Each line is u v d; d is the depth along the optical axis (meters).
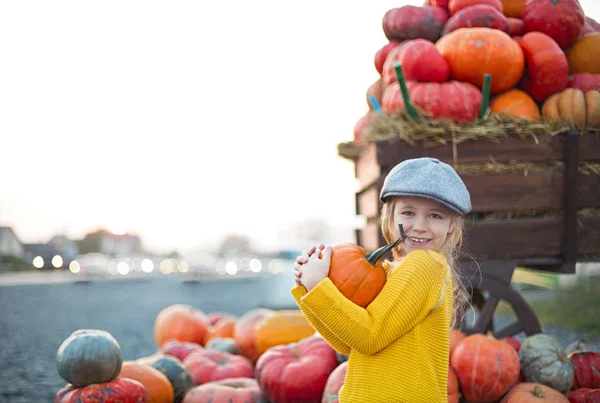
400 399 2.11
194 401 3.77
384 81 4.59
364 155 4.30
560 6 4.33
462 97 3.95
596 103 3.95
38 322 10.48
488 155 3.73
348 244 2.41
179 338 5.59
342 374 3.54
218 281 24.83
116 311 12.55
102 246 71.50
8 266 41.69
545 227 3.77
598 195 3.80
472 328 3.94
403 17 4.61
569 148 3.74
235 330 5.16
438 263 2.23
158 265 40.75
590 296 10.45
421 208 2.30
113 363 3.44
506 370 3.51
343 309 2.14
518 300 3.91
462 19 4.37
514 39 4.43
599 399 3.42
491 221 3.75
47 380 5.69
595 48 4.37
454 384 3.52
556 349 3.67
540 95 4.28
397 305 2.14
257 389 4.01
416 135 3.69
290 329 4.72
